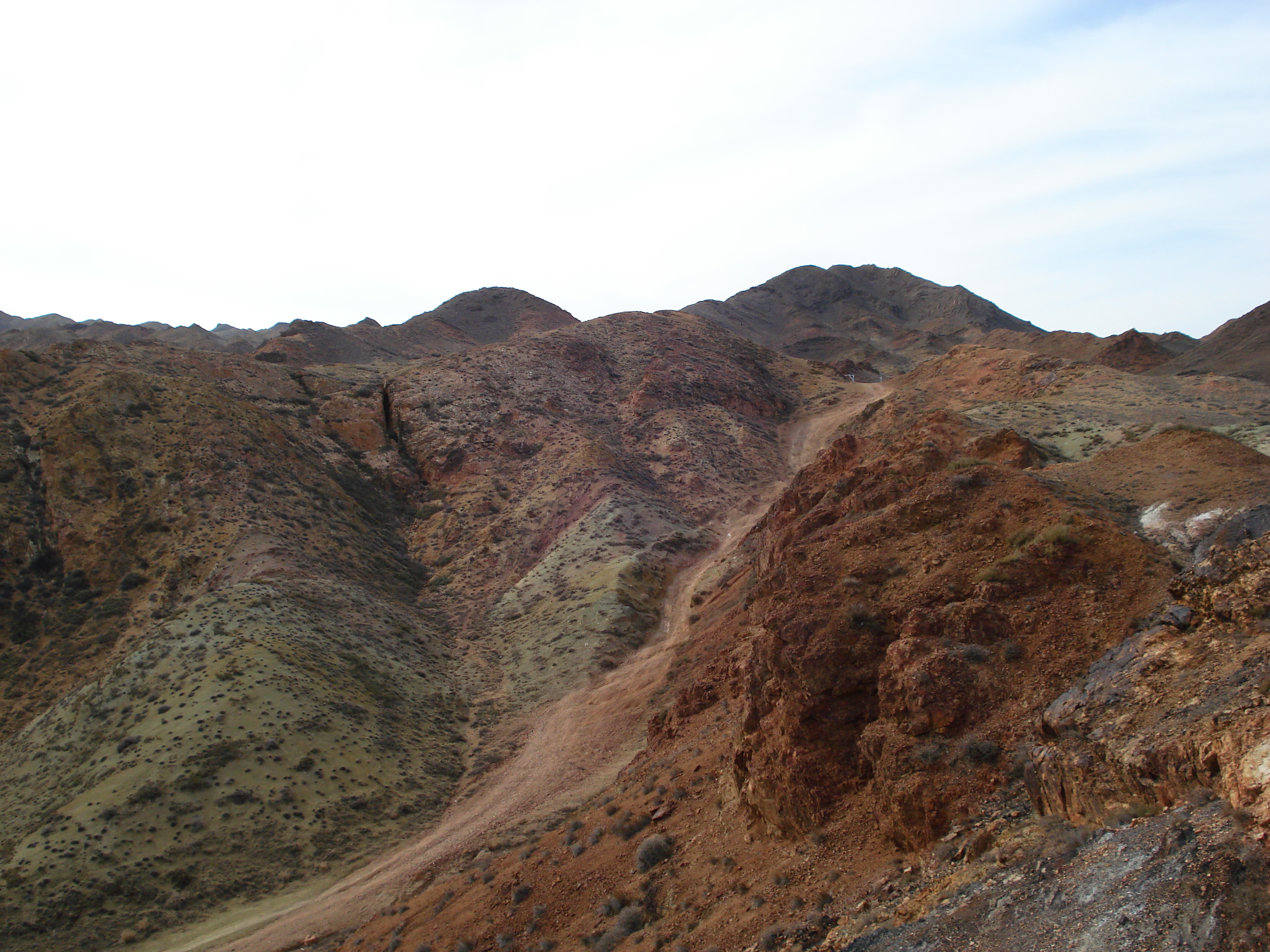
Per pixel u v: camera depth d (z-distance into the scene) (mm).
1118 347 127188
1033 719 12820
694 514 89375
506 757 45344
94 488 67312
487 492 88562
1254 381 84812
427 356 175375
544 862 21406
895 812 12859
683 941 13977
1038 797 11133
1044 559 15984
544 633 61406
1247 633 10766
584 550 73938
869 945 10250
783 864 14320
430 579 75875
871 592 17016
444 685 55875
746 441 111562
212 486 69875
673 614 63375
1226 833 7707
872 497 24656
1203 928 6957
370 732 45562
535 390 114438
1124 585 14938
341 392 105625
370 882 33750
